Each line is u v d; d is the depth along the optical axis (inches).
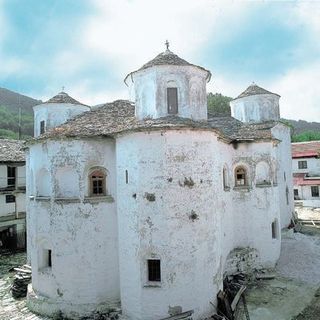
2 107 4264.3
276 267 876.0
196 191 611.2
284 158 1251.8
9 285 884.0
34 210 720.3
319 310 643.5
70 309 647.1
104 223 668.7
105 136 675.4
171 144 598.9
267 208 882.8
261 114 1197.1
